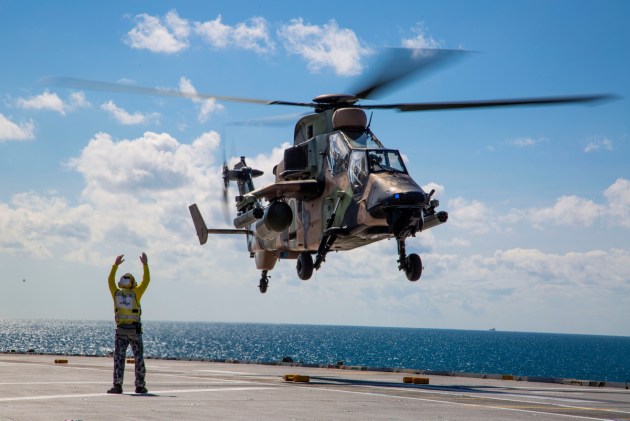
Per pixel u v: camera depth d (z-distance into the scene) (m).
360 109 21.52
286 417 9.39
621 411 11.62
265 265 28.25
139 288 12.29
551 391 15.75
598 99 17.41
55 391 11.88
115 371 11.96
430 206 20.22
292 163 22.62
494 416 10.25
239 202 25.09
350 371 22.22
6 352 28.03
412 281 21.39
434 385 16.42
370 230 20.06
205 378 15.80
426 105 20.53
